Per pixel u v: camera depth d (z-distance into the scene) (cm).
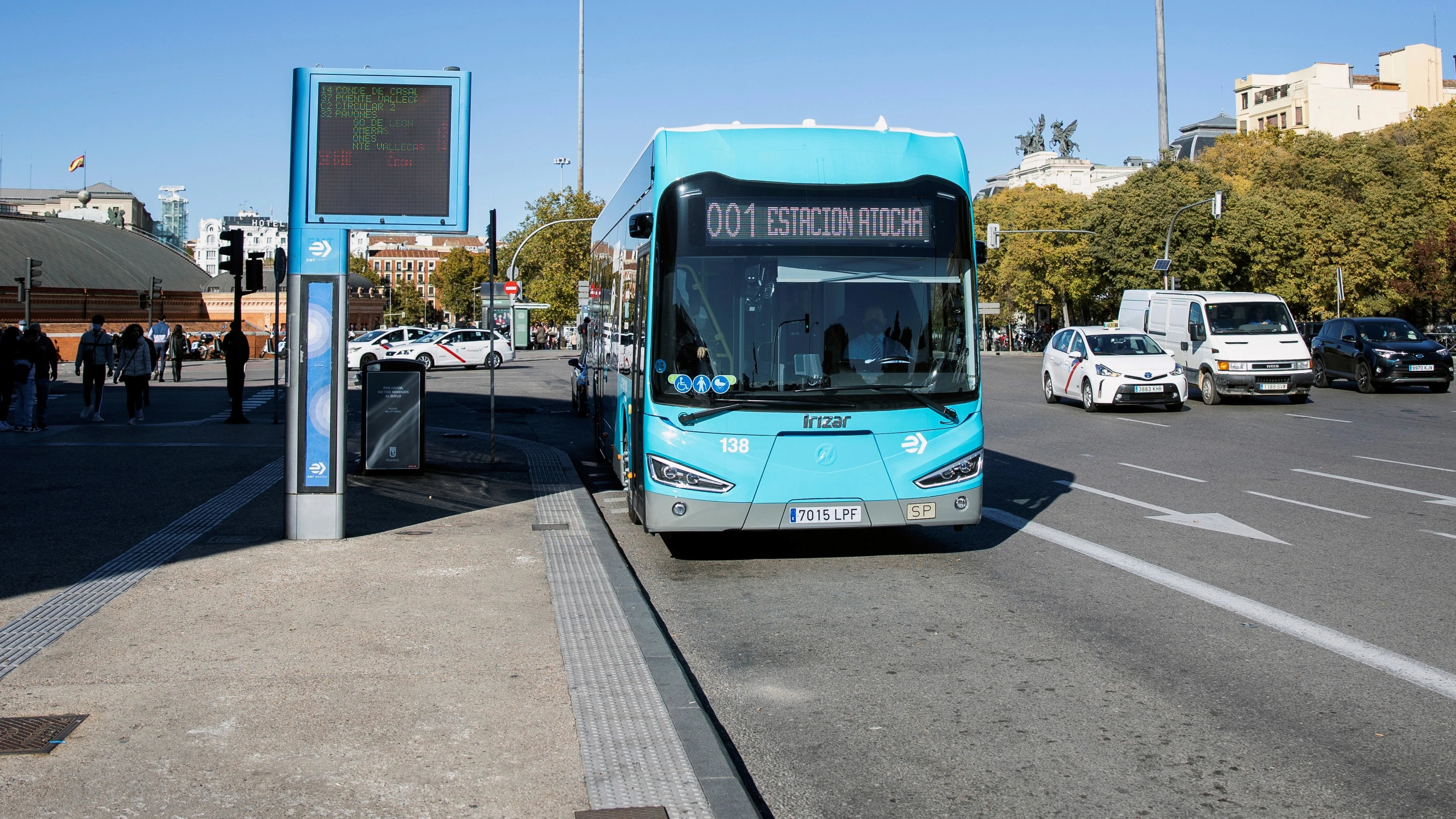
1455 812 394
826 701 522
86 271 7556
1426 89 11819
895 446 805
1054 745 462
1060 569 812
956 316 829
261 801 383
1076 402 2516
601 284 1453
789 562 855
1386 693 521
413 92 891
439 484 1243
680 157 817
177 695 495
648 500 798
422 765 415
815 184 820
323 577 748
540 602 678
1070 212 6831
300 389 884
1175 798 408
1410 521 997
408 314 13988
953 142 859
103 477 1229
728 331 802
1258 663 570
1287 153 6450
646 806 378
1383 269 5972
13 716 467
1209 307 2486
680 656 600
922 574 805
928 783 424
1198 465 1430
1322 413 2184
